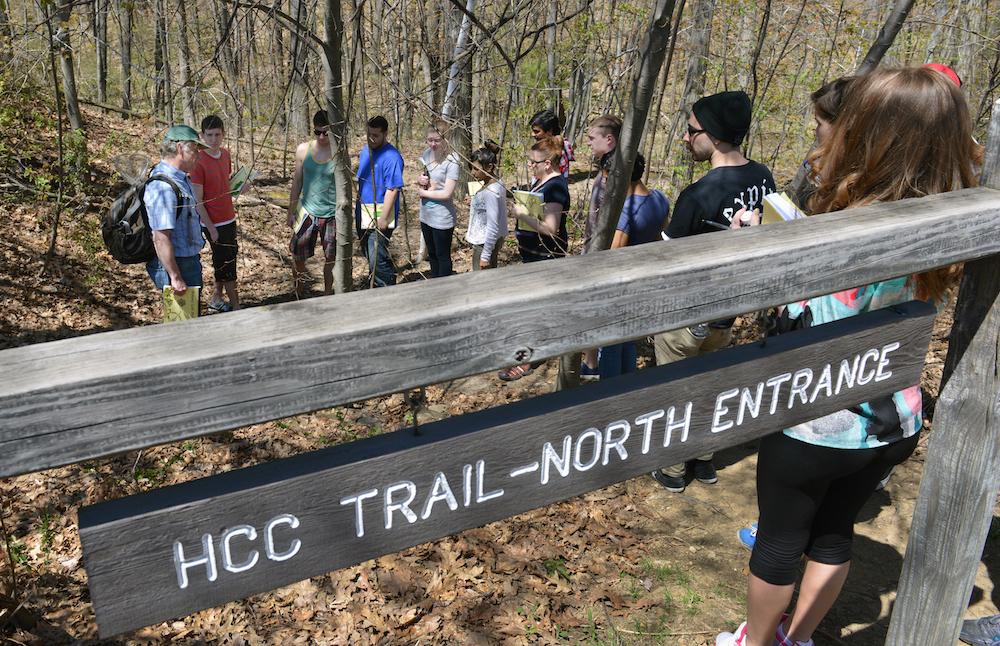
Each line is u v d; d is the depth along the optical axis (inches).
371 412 199.2
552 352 42.4
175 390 32.8
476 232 219.3
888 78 65.8
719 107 126.6
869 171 66.5
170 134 193.0
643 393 48.3
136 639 121.6
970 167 66.6
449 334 38.7
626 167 137.9
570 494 48.0
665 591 125.7
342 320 36.7
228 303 261.1
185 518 36.0
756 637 80.0
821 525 79.4
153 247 198.2
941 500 69.8
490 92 299.9
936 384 185.3
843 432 67.0
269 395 35.0
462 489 43.8
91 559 34.3
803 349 54.6
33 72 309.6
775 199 76.0
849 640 111.0
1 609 117.7
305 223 250.7
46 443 30.9
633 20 336.5
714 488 155.8
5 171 313.7
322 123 237.9
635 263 45.2
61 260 272.5
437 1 242.8
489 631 118.4
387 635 119.5
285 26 168.7
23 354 32.4
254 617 125.2
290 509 38.7
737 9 347.3
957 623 72.5
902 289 67.5
